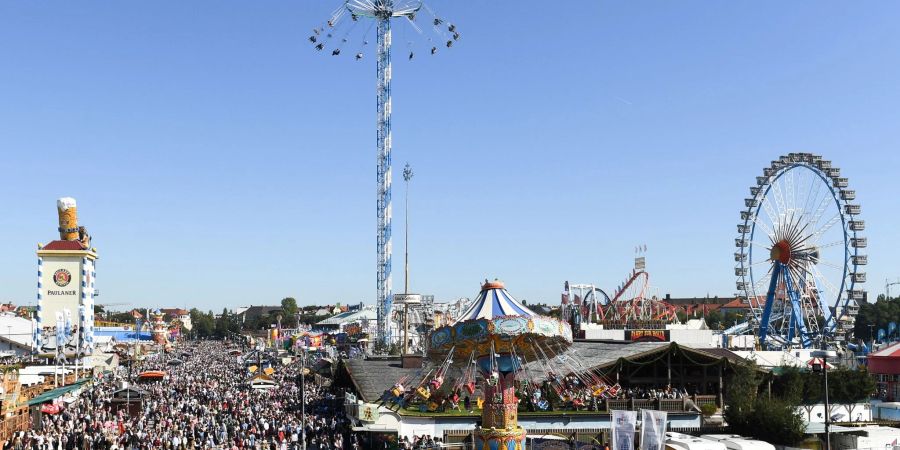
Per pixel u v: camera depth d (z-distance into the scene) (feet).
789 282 354.54
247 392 296.51
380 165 549.13
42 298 442.09
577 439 173.06
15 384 196.13
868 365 271.49
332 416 223.30
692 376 211.41
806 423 177.99
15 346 444.55
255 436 188.44
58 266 446.19
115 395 234.17
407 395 167.94
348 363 267.39
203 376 389.19
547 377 183.21
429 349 159.12
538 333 145.38
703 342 272.72
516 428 150.30
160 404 250.98
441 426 178.40
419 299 558.56
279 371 418.92
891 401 254.68
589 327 346.54
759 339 363.15
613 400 188.55
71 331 383.86
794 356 269.23
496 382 149.48
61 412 226.99
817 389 206.90
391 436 176.76
